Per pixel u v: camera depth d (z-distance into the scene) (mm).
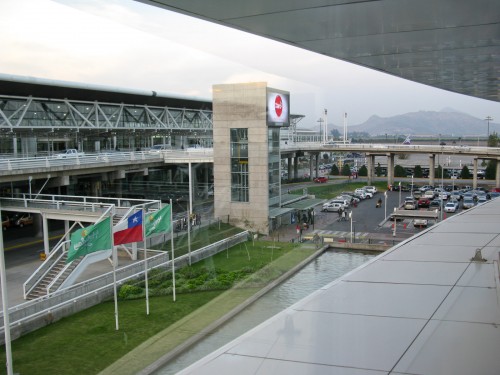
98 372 6605
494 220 9141
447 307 3988
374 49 5590
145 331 7113
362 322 3609
